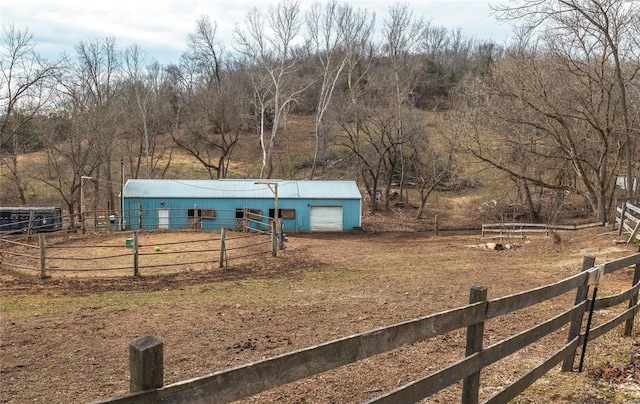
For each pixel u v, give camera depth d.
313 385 5.25
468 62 75.81
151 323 8.30
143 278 13.34
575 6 20.44
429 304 9.62
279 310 9.26
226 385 2.10
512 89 23.47
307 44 52.50
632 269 13.30
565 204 38.75
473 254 19.69
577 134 25.28
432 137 45.03
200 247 20.50
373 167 47.97
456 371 3.28
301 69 58.62
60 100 34.88
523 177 27.38
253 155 57.03
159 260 17.00
